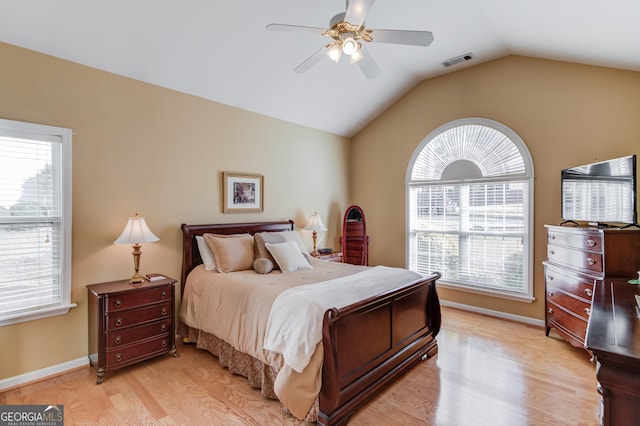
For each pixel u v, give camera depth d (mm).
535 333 3443
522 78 3707
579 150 3352
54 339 2590
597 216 2861
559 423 1996
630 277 2426
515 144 3762
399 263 4855
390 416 2088
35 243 2512
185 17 2592
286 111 4258
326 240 5074
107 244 2871
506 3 2631
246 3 2604
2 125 2326
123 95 2957
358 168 5352
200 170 3541
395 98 4770
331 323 1908
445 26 3191
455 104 4234
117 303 2531
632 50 2664
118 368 2615
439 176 4445
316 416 1960
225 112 3768
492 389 2387
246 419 2039
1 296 2375
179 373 2623
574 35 2754
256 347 2305
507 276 3902
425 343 2877
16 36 2350
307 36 3113
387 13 2982
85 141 2732
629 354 892
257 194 4105
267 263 3146
